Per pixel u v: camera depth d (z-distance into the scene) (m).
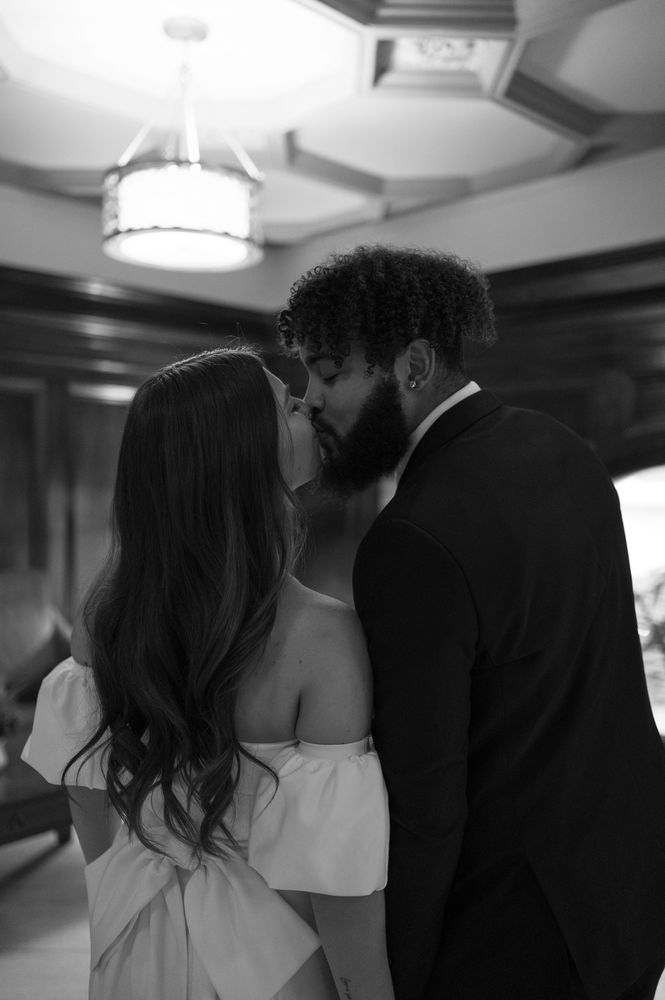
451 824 1.17
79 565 5.35
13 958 3.12
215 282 5.79
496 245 5.07
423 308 1.34
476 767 1.26
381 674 1.18
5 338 4.96
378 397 1.35
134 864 1.25
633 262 4.43
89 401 5.37
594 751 1.29
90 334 5.28
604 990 1.26
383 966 1.18
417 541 1.18
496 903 1.26
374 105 3.65
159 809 1.21
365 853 1.12
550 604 1.23
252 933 1.17
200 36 3.00
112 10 2.87
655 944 1.34
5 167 4.39
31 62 3.20
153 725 1.15
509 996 1.25
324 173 4.34
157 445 1.14
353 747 1.16
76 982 2.96
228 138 3.74
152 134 3.90
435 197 4.69
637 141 4.11
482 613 1.18
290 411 1.34
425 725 1.15
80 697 1.40
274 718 1.16
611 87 3.54
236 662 1.11
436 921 1.22
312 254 5.89
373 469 1.40
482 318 1.45
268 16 2.87
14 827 3.21
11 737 3.99
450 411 1.38
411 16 2.80
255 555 1.15
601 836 1.28
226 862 1.18
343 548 6.07
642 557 4.90
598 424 4.75
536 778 1.24
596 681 1.30
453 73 3.31
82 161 4.30
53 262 5.10
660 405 4.55
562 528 1.28
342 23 2.82
